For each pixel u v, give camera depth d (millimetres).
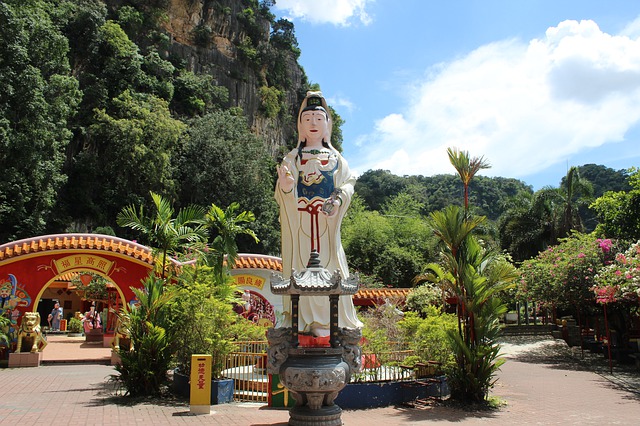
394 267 35156
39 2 37844
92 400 11156
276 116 73188
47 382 13719
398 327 13797
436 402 11578
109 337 23344
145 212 42125
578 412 10750
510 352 24438
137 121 41281
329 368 7195
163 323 12023
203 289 12102
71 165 41906
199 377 10094
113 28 47531
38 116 31875
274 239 45906
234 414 9906
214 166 46188
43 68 35219
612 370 18188
